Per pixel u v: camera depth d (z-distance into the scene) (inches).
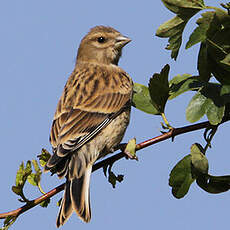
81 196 250.1
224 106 220.1
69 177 267.4
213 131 235.3
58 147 266.2
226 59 209.8
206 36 211.6
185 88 243.3
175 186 233.0
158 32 224.7
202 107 221.6
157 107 247.4
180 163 232.8
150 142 245.4
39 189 240.5
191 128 240.5
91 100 309.7
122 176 261.0
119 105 314.2
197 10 218.5
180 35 224.7
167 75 239.8
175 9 220.5
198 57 221.8
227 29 210.7
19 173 226.4
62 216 235.0
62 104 310.8
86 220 234.5
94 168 268.5
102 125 300.2
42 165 269.9
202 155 227.0
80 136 283.3
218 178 231.8
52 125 298.4
